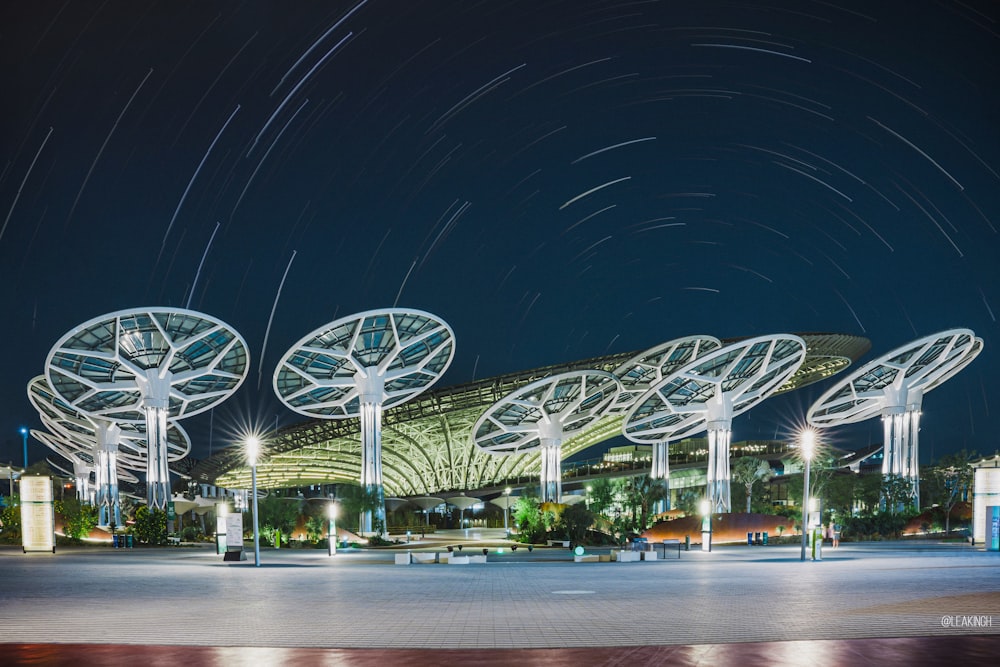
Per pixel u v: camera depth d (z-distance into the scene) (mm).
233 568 29250
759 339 66562
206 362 64875
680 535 57938
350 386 67312
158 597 17109
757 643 10266
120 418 76812
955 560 30406
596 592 17766
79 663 9320
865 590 17469
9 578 23250
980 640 10383
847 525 57906
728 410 71812
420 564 32875
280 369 63625
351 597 17000
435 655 9617
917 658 9180
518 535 63594
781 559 32719
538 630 11617
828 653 9523
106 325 58281
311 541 53062
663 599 15898
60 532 59000
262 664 9188
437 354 70375
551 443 77062
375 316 61781
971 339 74562
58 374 64438
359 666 9008
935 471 77688
